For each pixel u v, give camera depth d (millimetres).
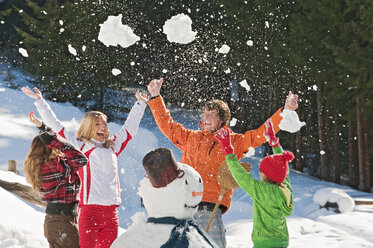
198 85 23891
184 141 4125
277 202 3385
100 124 4035
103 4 21922
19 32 23703
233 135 4035
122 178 12070
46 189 3613
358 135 20422
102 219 3914
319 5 18609
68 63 21734
